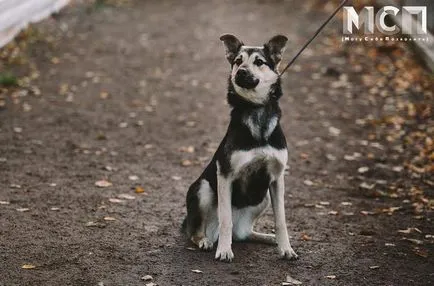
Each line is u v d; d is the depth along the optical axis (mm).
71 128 11953
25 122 12102
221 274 6285
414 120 12773
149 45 19484
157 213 8094
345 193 9188
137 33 21094
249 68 6480
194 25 22594
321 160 10719
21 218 7633
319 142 11656
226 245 6637
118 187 9039
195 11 25469
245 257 6746
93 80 15477
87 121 12445
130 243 7051
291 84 15656
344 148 11344
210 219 7008
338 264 6633
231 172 6555
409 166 10281
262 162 6527
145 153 10797
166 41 20078
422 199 8789
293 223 7926
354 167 10375
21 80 14781
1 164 9781
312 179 9797
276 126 6598
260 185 6742
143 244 7039
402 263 6688
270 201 7055
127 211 8109
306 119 13047
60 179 9266
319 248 7086
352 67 16922
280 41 6793
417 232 7629
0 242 6863
